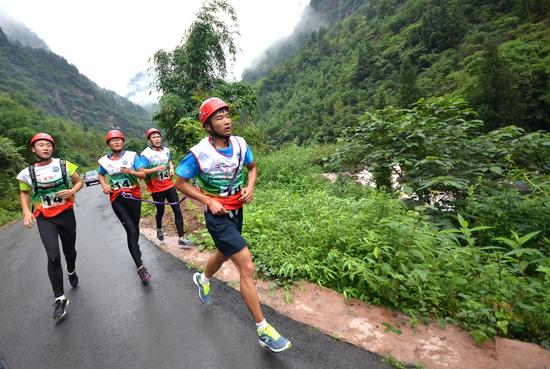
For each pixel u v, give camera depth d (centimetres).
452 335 219
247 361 213
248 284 212
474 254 262
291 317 255
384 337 222
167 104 1089
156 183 454
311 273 301
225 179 218
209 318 268
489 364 192
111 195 376
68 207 330
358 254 316
